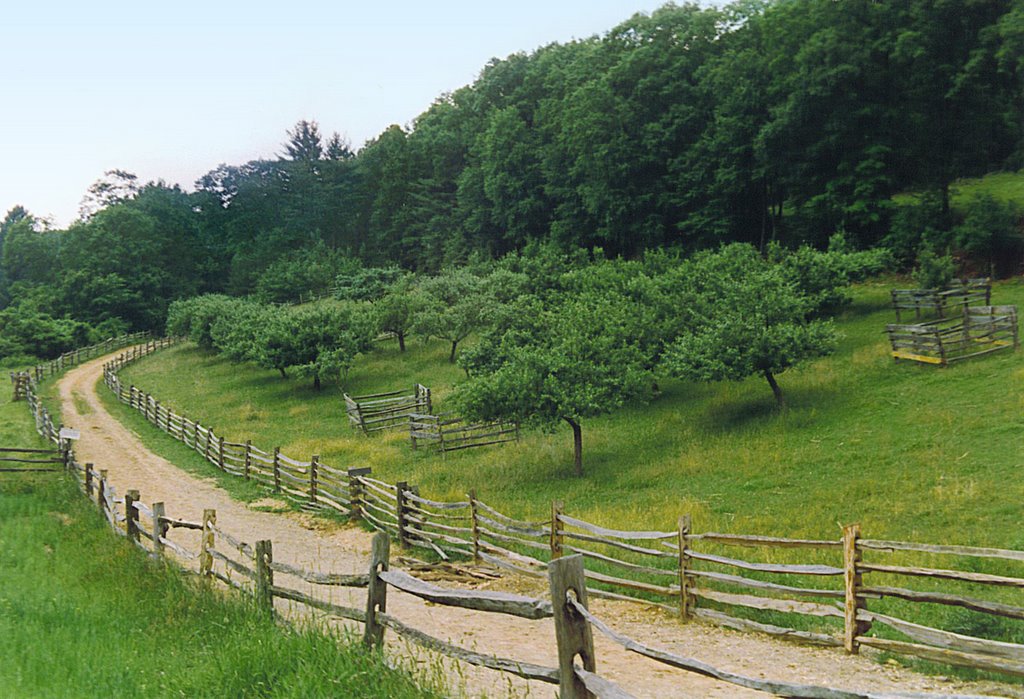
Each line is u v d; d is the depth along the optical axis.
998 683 7.85
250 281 103.81
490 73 95.75
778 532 16.42
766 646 9.63
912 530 15.73
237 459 27.86
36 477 23.53
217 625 8.80
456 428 29.30
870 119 45.06
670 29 62.00
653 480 22.53
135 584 11.43
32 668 7.45
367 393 40.34
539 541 15.94
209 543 11.52
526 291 47.28
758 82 52.84
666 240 61.06
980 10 41.22
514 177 72.38
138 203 124.88
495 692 7.50
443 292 51.56
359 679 6.48
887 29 44.06
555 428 24.92
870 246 45.91
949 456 19.67
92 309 96.19
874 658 8.86
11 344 79.50
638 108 59.69
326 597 12.49
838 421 24.16
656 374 30.44
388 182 102.38
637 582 12.09
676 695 7.87
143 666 7.60
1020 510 15.79
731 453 23.39
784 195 54.66
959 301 32.84
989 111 42.97
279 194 126.38
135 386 52.50
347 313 46.06
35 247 115.12
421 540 17.22
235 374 52.44
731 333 26.09
